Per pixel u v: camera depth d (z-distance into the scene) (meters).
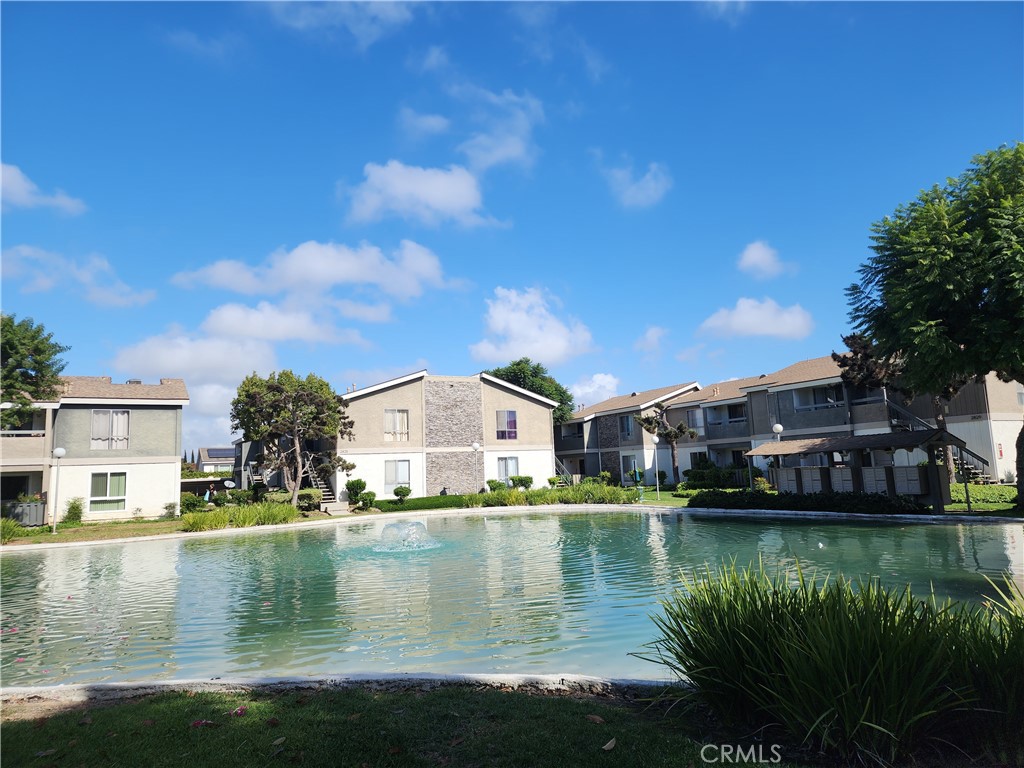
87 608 11.28
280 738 4.56
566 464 52.72
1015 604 5.05
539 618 9.45
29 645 8.83
